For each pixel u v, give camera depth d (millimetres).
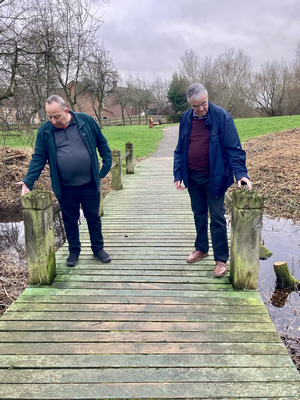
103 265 3383
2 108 9781
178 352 2117
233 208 2820
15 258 4734
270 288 3750
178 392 1812
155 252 3732
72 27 13758
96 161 3043
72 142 2887
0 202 7996
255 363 2020
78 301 2703
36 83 9281
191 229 4562
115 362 2033
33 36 8258
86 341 2227
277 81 37438
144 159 12719
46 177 9719
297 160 8789
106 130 26594
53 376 1932
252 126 18969
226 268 3191
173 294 2809
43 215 2818
